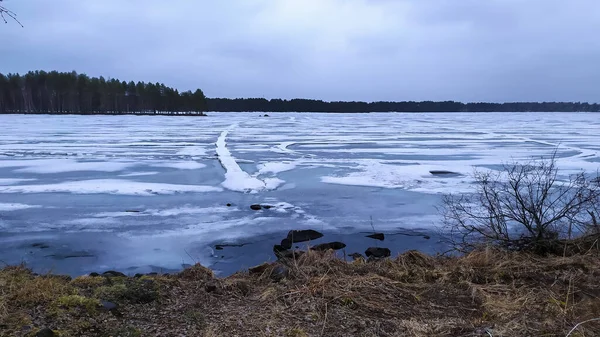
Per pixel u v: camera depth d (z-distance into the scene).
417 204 12.02
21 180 15.37
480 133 42.72
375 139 34.91
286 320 3.41
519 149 26.84
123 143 29.55
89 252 8.17
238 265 7.55
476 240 7.01
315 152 25.20
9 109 103.62
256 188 13.98
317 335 3.18
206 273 4.66
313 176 16.50
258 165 19.38
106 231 9.44
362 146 29.08
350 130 47.78
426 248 8.45
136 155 22.84
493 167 18.61
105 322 3.23
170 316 3.43
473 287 4.20
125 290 3.73
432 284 4.38
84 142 29.92
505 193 10.43
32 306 3.43
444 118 96.25
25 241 8.77
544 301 3.91
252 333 3.16
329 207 11.72
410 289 4.21
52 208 11.31
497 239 6.23
